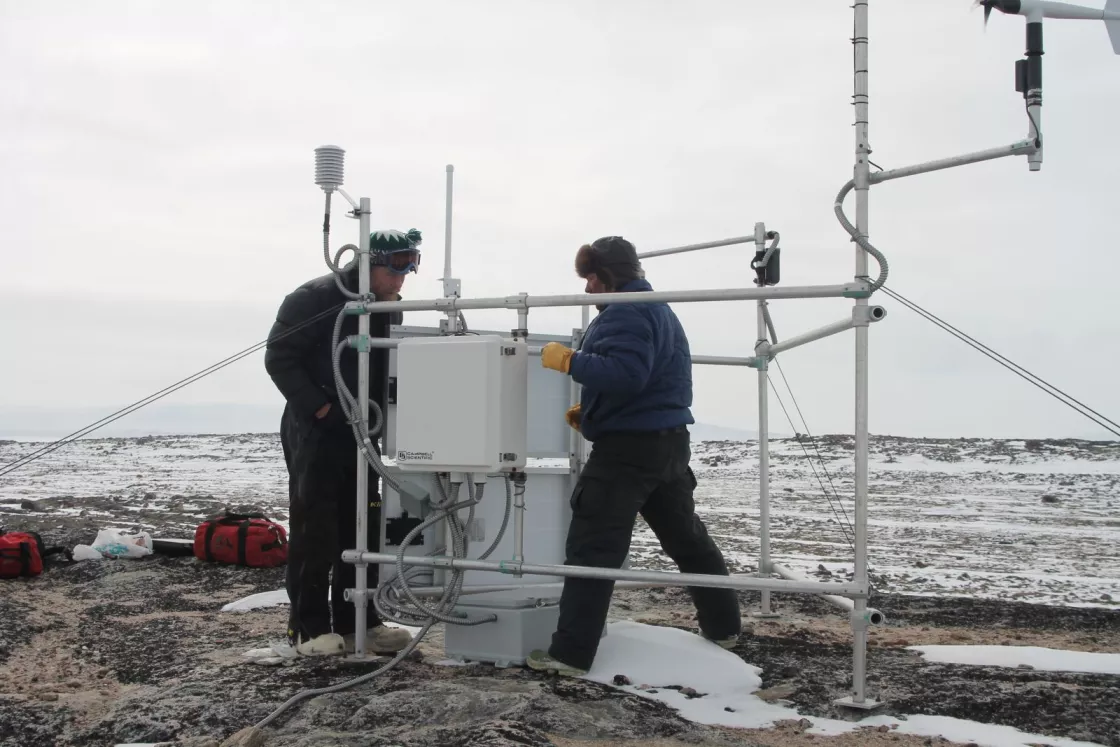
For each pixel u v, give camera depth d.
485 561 4.89
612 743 4.03
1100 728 4.17
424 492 5.35
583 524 4.93
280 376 5.28
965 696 4.57
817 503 17.61
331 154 5.12
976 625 6.74
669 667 5.01
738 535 13.07
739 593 7.89
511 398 4.83
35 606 7.77
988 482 21.22
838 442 28.23
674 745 4.02
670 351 4.99
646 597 7.89
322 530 5.33
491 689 4.56
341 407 5.20
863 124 4.36
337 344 5.13
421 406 4.91
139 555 9.95
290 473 5.48
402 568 4.98
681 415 5.01
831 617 7.02
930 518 15.22
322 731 4.12
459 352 4.82
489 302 4.93
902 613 7.14
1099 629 6.64
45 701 4.93
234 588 8.55
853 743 4.05
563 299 4.79
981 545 12.08
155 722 4.37
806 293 4.33
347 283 5.34
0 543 9.09
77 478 25.12
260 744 4.06
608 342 4.77
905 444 27.06
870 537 12.91
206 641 6.23
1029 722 4.28
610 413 4.92
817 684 4.84
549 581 5.65
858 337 4.30
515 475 4.88
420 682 4.75
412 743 3.92
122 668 5.64
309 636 5.36
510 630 5.12
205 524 9.76
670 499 5.32
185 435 43.75
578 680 4.83
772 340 6.50
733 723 4.33
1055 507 16.83
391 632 5.58
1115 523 14.52
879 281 4.25
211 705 4.50
